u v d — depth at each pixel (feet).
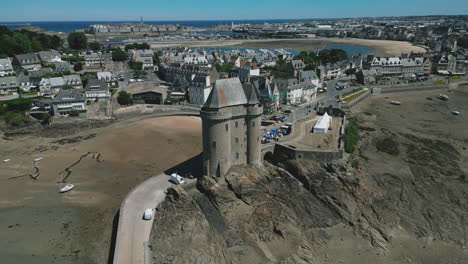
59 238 212.43
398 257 196.13
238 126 256.93
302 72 539.29
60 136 390.83
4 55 649.61
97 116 443.73
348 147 300.61
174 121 444.14
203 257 190.39
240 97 258.16
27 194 262.88
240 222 220.02
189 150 349.00
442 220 224.33
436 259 194.90
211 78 565.94
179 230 209.36
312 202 242.78
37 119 429.38
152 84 588.91
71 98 435.94
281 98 482.69
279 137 319.47
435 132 387.55
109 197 258.78
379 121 428.97
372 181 260.01
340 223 224.53
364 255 197.77
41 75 584.40
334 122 381.81
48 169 306.14
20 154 340.59
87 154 339.98
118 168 307.58
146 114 463.42
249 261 191.11
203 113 242.78
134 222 215.92
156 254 189.67
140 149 352.08
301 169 269.85
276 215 224.74
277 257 194.90
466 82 644.27
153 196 246.27
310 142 307.99
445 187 260.83
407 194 249.96
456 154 323.78
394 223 222.28
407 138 366.02
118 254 187.52
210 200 239.71
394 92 594.65
